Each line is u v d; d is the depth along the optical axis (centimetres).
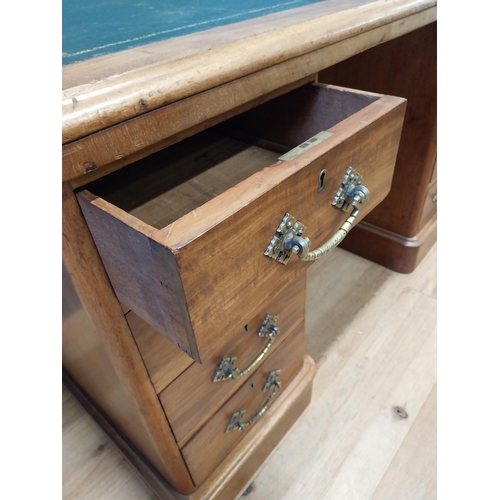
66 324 55
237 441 72
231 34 42
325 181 39
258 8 57
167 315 33
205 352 34
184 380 52
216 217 29
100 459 83
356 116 44
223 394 61
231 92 38
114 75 31
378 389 93
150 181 55
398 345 102
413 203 110
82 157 29
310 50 44
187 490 66
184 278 28
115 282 38
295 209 36
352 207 46
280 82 42
